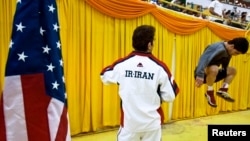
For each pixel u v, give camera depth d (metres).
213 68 2.46
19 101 1.20
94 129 4.17
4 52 3.27
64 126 1.30
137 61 1.74
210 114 5.82
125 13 4.27
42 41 1.25
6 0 3.26
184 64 5.25
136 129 1.71
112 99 4.37
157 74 1.72
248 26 6.21
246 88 6.41
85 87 4.05
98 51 4.12
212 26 5.55
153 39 1.77
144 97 1.71
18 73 1.20
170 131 4.56
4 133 1.19
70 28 3.80
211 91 2.63
